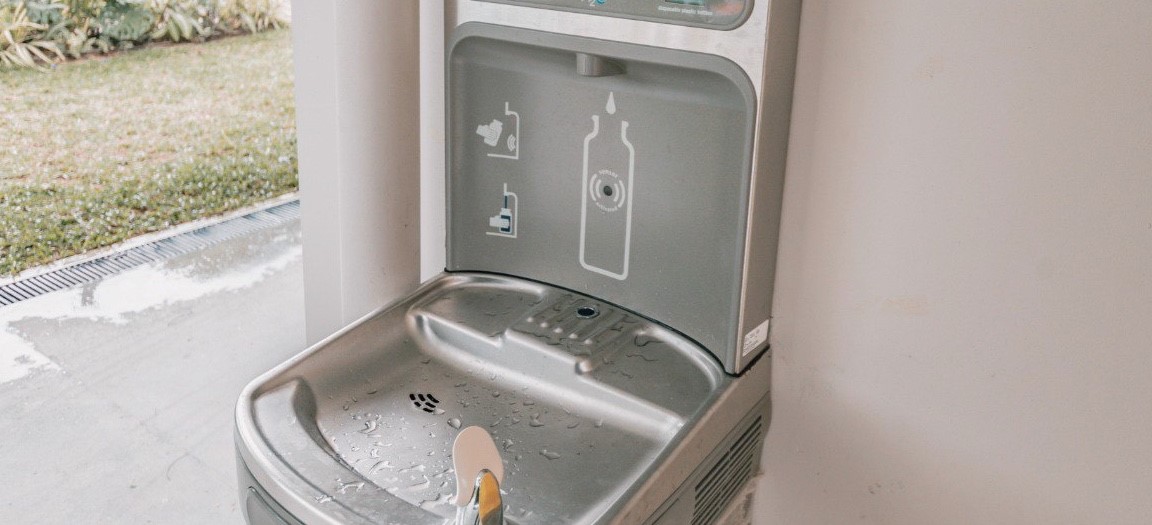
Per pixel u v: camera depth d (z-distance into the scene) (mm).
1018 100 1058
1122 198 1026
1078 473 1151
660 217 1281
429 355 1387
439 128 1553
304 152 1720
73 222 3717
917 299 1194
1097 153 1027
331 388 1283
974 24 1060
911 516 1300
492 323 1381
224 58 5938
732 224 1203
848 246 1222
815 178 1217
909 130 1135
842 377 1288
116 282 3275
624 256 1341
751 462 1350
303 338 2916
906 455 1273
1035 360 1138
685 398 1229
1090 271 1069
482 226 1464
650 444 1204
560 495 1129
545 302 1408
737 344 1232
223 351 2824
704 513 1228
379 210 1527
